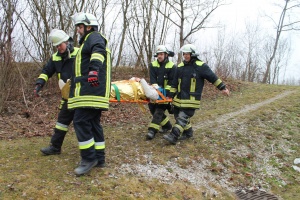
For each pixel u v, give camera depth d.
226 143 6.46
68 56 4.76
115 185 4.27
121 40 13.41
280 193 5.21
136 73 13.37
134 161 5.12
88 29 4.31
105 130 6.92
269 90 12.45
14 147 5.53
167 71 6.10
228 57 22.02
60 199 3.80
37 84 4.84
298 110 8.96
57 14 10.35
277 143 6.87
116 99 5.33
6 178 4.15
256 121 7.87
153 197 4.21
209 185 4.95
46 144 5.80
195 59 5.84
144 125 7.43
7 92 8.55
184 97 5.87
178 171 5.09
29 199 3.75
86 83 4.16
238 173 5.52
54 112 8.49
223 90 5.78
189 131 6.36
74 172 4.45
